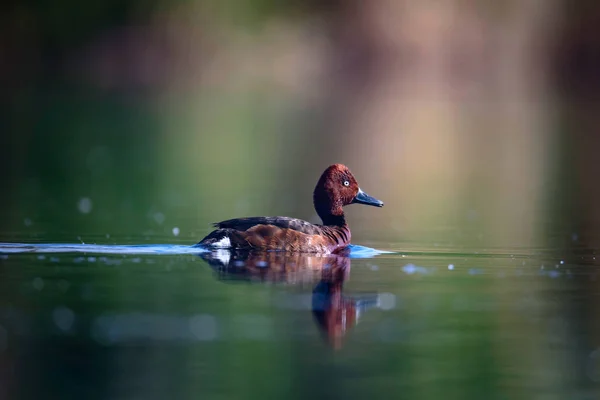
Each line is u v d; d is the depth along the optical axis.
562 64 52.91
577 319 9.50
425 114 41.78
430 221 18.28
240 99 45.81
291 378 7.61
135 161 27.22
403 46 53.00
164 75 49.56
